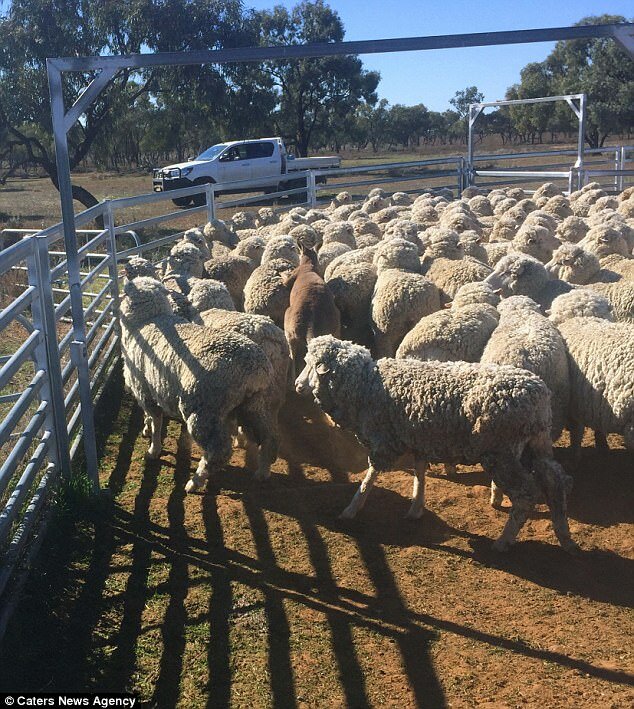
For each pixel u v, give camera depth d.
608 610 4.46
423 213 13.65
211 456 5.76
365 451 6.88
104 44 27.03
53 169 27.09
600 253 9.52
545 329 6.08
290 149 63.38
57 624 4.43
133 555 5.21
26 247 5.32
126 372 6.74
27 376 8.78
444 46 5.21
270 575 4.91
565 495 4.95
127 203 11.38
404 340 6.80
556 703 3.72
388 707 3.74
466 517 5.60
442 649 4.15
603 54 55.28
